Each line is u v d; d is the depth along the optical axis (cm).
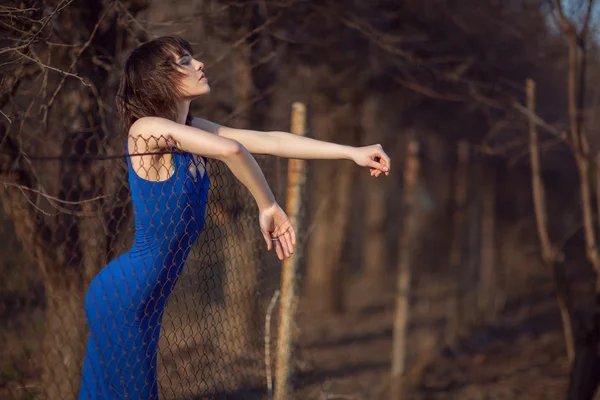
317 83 869
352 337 1193
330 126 1131
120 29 455
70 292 417
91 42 431
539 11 735
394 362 870
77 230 417
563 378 863
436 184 2250
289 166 449
